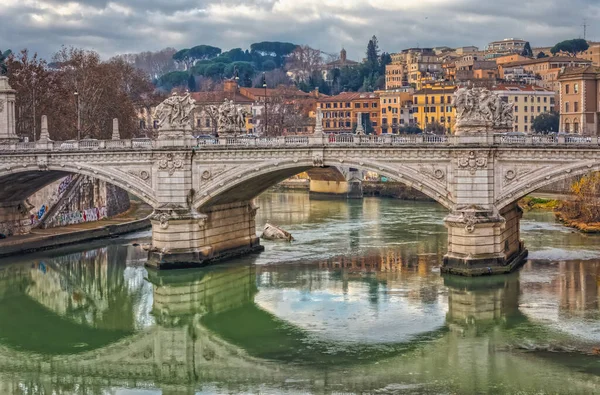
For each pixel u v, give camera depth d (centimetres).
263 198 18012
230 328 7194
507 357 6122
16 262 9981
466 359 6116
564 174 7981
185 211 8962
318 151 8550
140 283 8869
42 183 10562
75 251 10581
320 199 17675
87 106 13475
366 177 19512
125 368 6475
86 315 7925
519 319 6994
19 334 7388
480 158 8094
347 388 5669
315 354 6369
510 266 8444
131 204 14938
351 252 10106
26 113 12975
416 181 8344
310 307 7619
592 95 15988
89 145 9375
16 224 10838
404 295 7906
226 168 8881
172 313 7825
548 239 10581
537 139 8094
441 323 6988
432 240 10956
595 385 5562
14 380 6281
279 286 8444
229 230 9800
